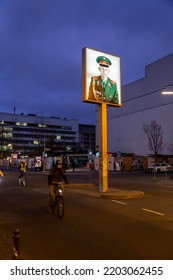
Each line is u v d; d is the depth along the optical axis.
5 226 9.34
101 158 18.45
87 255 6.43
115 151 88.94
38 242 7.49
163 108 74.00
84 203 14.02
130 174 45.03
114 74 19.80
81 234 8.27
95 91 18.67
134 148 82.38
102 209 12.35
